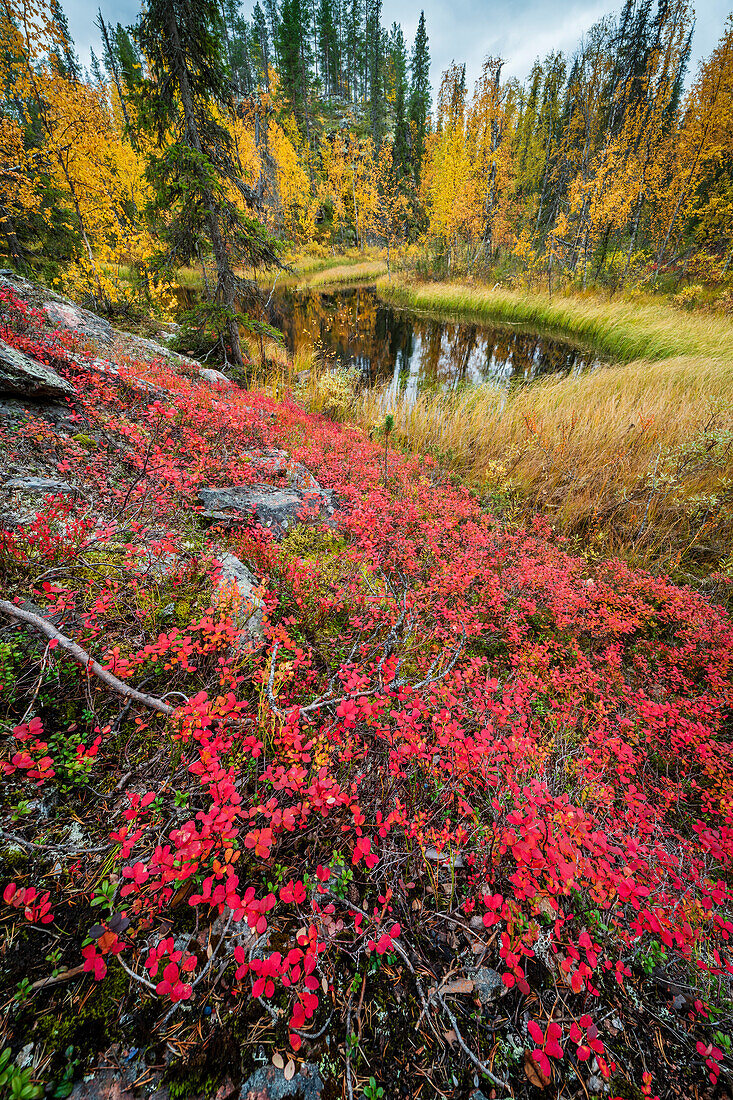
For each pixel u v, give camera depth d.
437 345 19.78
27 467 3.88
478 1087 1.53
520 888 1.91
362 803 2.24
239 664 2.71
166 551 3.44
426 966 1.78
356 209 39.12
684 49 24.19
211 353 12.74
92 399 5.31
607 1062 1.64
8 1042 1.35
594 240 27.25
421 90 53.25
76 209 13.17
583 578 5.36
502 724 2.82
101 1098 1.31
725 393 9.44
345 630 3.67
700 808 2.98
